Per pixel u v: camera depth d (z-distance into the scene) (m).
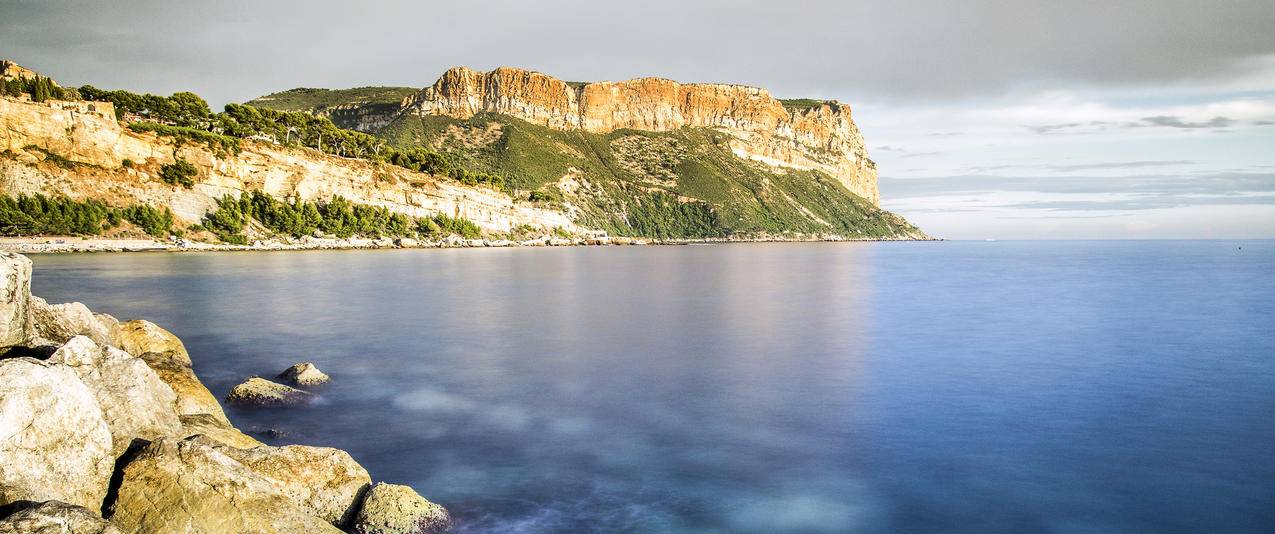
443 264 108.94
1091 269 116.25
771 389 26.88
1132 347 37.06
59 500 10.70
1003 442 20.16
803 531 14.32
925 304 59.31
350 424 21.25
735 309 54.78
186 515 11.07
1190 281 86.06
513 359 32.75
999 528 14.62
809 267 119.31
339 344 36.34
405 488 13.84
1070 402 24.81
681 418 22.69
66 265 84.50
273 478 12.87
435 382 27.53
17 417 11.01
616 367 31.03
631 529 14.28
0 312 17.56
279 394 23.19
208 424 15.76
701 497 16.06
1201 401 24.91
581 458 18.56
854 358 33.53
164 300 53.53
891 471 17.83
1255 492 16.47
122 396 14.01
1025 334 41.59
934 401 25.06
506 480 16.86
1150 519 15.07
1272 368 31.06
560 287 73.25
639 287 74.88
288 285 68.25
